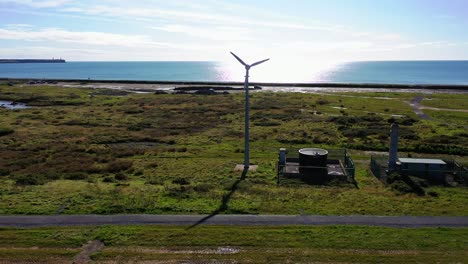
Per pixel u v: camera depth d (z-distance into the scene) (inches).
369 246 794.8
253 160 1704.0
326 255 756.0
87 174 1498.5
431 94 4601.4
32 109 3521.2
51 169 1561.3
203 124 2733.8
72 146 2030.0
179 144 2123.5
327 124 2664.9
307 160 1476.4
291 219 945.5
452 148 1863.9
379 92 4963.1
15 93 4751.5
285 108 3476.9
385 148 1914.4
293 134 2321.6
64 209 1007.0
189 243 808.9
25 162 1670.8
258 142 2135.8
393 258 743.1
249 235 846.5
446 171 1326.3
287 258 745.6
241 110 3378.4
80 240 825.5
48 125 2696.9
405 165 1389.0
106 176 1461.6
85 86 6067.9
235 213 988.6
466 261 732.7
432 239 828.6
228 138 2257.6
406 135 2202.3
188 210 1001.5
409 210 1013.8
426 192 1195.9
